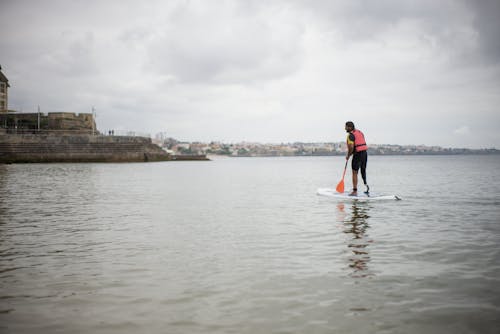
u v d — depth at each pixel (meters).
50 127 72.56
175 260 5.39
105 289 4.23
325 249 6.01
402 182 22.44
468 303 3.81
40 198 13.37
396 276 4.64
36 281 4.50
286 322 3.39
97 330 3.26
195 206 11.49
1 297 4.00
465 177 27.62
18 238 6.84
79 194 14.82
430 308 3.69
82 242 6.53
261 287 4.27
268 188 18.59
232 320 3.43
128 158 72.19
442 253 5.74
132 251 5.91
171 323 3.38
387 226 7.99
